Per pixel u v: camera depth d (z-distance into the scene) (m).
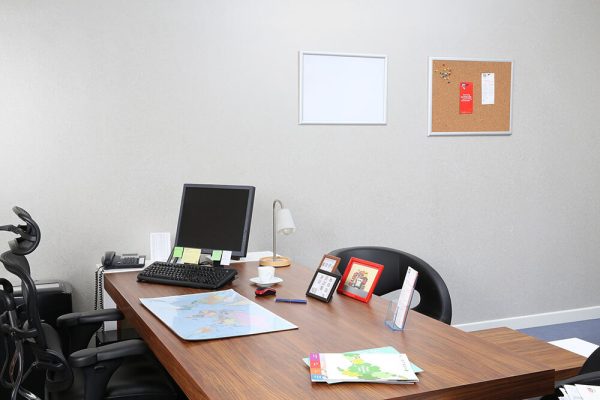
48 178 3.55
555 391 1.98
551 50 4.77
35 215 3.54
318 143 4.12
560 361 2.93
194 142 3.82
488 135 4.61
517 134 4.71
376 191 4.30
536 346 3.16
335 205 4.20
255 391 1.62
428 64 4.37
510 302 4.80
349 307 2.45
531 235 4.83
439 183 4.48
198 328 2.15
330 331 2.13
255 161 3.97
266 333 2.11
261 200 4.01
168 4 3.71
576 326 4.89
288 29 3.98
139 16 3.65
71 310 3.27
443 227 4.52
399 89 4.30
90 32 3.57
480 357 1.88
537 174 4.81
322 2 4.05
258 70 3.93
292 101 4.03
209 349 1.95
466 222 4.60
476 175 4.60
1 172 3.46
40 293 3.21
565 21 4.80
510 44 4.63
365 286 2.57
